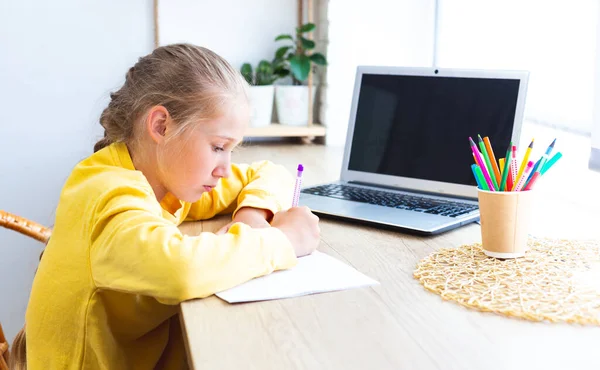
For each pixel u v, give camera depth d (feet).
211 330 2.61
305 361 2.33
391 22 8.91
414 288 3.07
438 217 4.25
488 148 3.46
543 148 6.31
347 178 5.49
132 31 9.30
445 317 2.71
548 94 6.46
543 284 3.02
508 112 4.75
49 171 9.43
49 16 9.09
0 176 9.32
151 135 3.53
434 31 8.72
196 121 3.46
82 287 3.30
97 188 3.36
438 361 2.31
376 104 5.39
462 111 4.95
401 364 2.29
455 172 4.91
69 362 3.42
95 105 9.30
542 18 6.60
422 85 5.17
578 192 5.27
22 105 9.23
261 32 9.54
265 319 2.72
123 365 3.58
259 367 2.30
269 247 3.25
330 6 8.80
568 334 2.53
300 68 8.93
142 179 3.44
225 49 9.48
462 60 8.11
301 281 3.13
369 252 3.67
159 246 2.97
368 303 2.88
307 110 9.19
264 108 9.05
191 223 4.40
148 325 3.62
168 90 3.49
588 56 5.80
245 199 4.25
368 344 2.46
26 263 9.59
